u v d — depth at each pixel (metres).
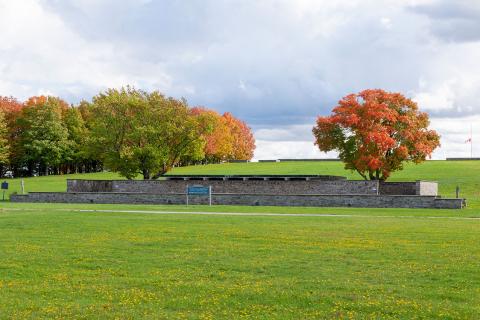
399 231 25.36
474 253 19.17
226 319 11.66
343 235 23.86
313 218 32.19
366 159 53.94
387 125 56.78
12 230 25.66
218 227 26.84
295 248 20.28
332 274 15.81
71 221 29.47
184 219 30.91
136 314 12.05
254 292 13.76
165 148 59.88
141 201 50.16
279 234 24.12
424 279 15.14
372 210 40.09
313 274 15.82
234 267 16.78
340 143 57.47
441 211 39.25
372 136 53.47
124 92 62.81
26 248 20.42
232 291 13.87
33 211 37.09
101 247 20.59
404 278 15.25
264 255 18.81
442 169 83.69
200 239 22.56
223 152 109.38
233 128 124.69
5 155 88.81
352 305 12.55
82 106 107.62
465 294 13.44
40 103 94.19
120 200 50.97
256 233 24.45
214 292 13.84
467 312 11.94
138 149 58.44
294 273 15.96
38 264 17.50
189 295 13.57
